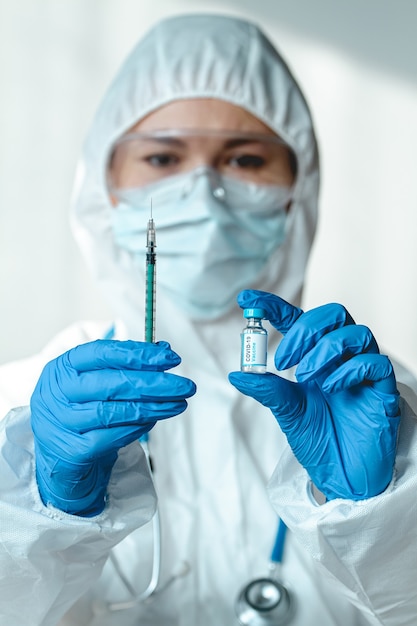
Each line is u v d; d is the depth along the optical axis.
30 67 2.28
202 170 1.48
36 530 0.94
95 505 1.00
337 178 2.56
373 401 0.97
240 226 1.51
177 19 1.65
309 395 1.00
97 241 1.59
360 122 2.55
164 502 1.38
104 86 2.32
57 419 0.94
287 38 2.50
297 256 1.62
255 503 1.40
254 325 0.99
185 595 1.28
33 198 2.31
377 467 0.97
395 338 2.62
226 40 1.57
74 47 2.30
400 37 2.54
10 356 2.34
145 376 0.91
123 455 1.06
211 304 1.49
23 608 1.02
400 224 2.59
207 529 1.36
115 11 2.32
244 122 1.52
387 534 0.98
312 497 1.03
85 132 2.32
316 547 0.98
